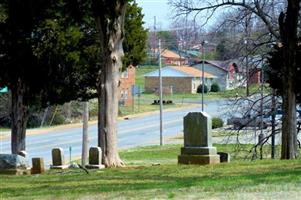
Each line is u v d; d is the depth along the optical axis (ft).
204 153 94.73
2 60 115.34
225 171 77.71
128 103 376.27
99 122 101.40
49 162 155.74
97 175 80.43
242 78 145.38
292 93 101.35
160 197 49.57
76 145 219.82
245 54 138.21
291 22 98.63
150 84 481.05
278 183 55.26
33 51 115.14
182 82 465.47
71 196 54.29
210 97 411.54
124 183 67.26
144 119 325.21
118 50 100.37
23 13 111.86
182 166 89.15
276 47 109.19
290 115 101.81
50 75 118.42
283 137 103.04
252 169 78.79
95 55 119.96
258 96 152.25
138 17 129.90
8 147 211.20
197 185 56.85
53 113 298.76
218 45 159.12
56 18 114.93
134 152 198.80
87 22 115.75
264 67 136.77
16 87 119.96
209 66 422.00
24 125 122.42
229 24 133.59
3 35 113.29
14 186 69.77
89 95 124.98
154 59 500.74
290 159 98.32
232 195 48.80
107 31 99.04
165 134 265.54
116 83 100.73
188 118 96.58
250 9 116.98
